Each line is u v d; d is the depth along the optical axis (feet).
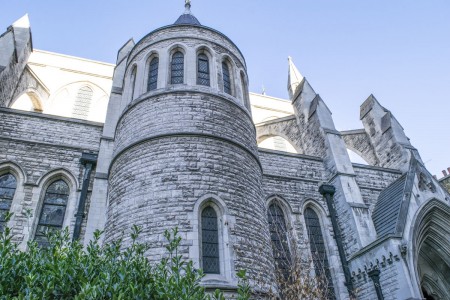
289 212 58.44
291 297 37.73
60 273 17.78
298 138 79.10
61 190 50.57
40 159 51.16
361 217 57.67
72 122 56.44
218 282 35.63
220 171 43.06
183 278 18.97
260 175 49.42
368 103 85.10
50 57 103.65
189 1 73.92
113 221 41.83
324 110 74.08
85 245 43.78
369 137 83.10
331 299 53.01
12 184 48.75
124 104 54.39
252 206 43.27
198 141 44.55
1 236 21.66
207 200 40.68
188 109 47.06
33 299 14.73
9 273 17.61
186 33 55.11
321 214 60.95
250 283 37.19
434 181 56.13
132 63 56.75
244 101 56.29
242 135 48.80
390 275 47.29
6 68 60.80
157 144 44.39
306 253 54.70
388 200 60.75
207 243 38.81
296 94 83.30
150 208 39.83
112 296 16.58
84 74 104.73
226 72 55.42
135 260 21.63
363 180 68.95
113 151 53.16
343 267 54.44
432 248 55.16
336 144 67.77
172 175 41.65
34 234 45.91
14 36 65.21
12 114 53.67
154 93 49.01
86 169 51.01
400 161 73.26
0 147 50.08
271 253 43.19
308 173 65.00
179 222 38.55
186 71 51.13
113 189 45.09
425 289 56.44
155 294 18.80
